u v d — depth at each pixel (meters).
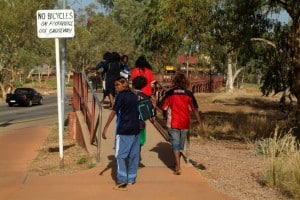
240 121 19.70
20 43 58.59
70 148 14.05
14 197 8.06
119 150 8.34
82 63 79.81
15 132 20.47
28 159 13.05
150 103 8.62
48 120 27.66
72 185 8.68
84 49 79.25
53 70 104.81
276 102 34.41
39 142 16.61
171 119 9.22
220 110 29.16
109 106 17.12
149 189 8.34
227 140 14.80
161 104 9.26
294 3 13.59
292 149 10.14
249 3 15.04
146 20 17.53
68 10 10.26
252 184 8.79
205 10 14.12
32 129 21.44
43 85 83.19
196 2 13.97
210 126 17.95
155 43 16.89
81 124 14.38
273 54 15.45
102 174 9.35
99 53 79.69
